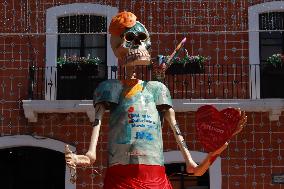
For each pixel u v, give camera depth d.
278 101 15.74
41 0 16.81
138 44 7.40
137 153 6.88
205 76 16.42
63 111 16.08
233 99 15.80
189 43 16.67
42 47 16.59
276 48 16.75
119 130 6.99
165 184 6.98
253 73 16.44
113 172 6.93
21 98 16.47
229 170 16.12
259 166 16.19
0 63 16.59
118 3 16.84
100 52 16.75
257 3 16.83
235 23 16.78
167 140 16.05
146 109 7.07
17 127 16.36
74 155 6.62
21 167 16.97
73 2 16.81
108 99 7.09
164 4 16.86
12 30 16.72
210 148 6.66
